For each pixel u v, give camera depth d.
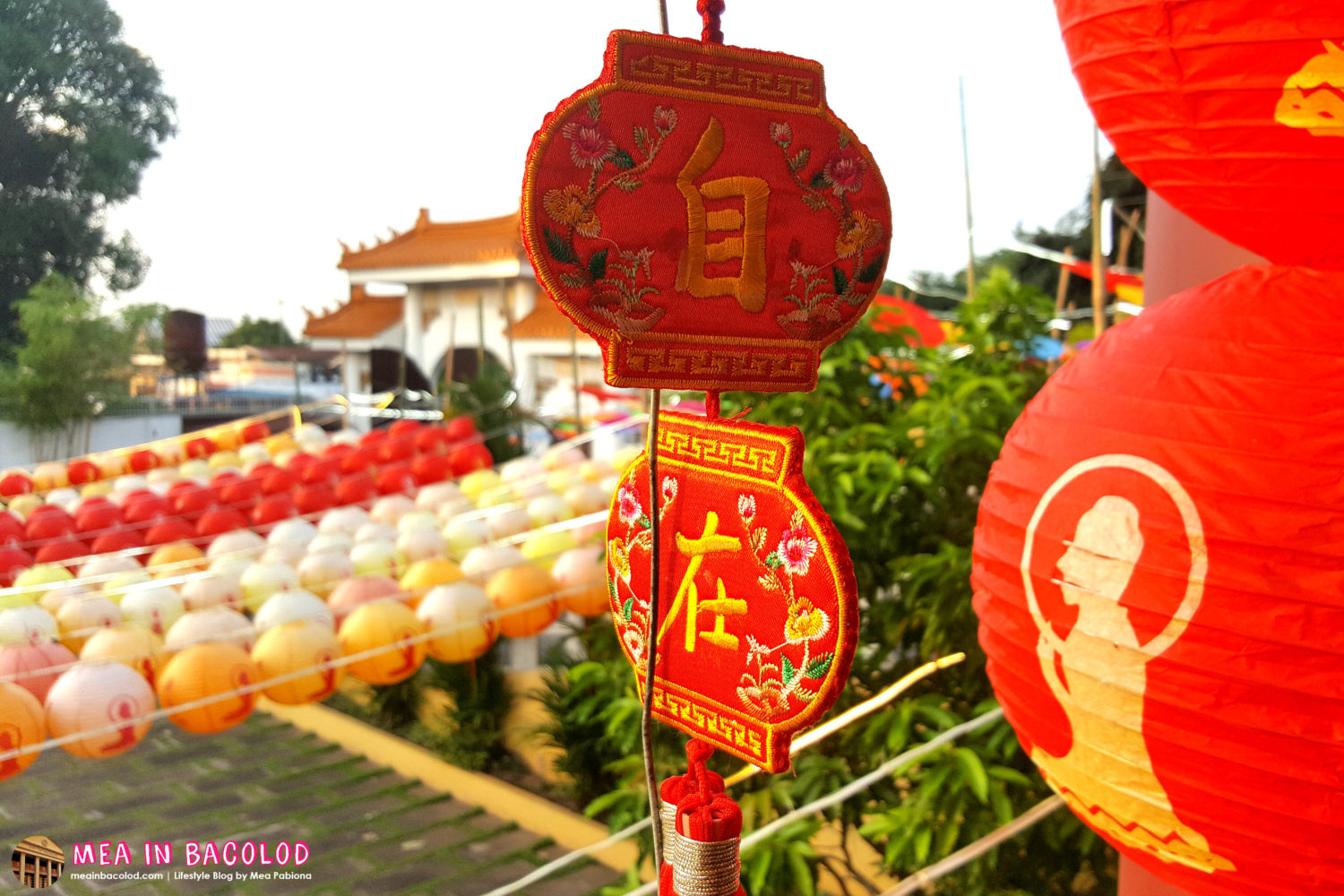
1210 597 1.15
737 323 1.14
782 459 1.13
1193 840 1.23
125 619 4.29
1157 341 1.29
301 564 5.03
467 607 4.36
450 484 6.96
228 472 7.30
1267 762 1.13
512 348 11.01
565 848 5.71
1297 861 1.15
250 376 17.59
